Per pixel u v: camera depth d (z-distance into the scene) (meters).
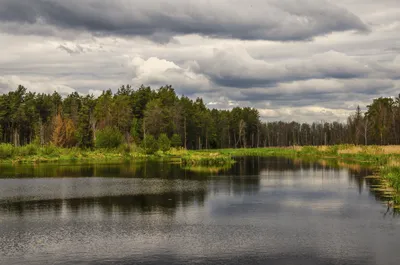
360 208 27.86
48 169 61.25
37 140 100.62
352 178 45.03
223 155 84.25
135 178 47.47
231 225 23.36
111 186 40.09
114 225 23.61
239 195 33.91
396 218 24.72
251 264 16.92
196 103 156.75
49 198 32.97
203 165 67.31
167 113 122.00
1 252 18.70
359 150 80.81
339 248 18.91
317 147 105.38
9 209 28.45
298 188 37.75
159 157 93.88
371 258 17.52
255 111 172.75
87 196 33.81
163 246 19.44
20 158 80.50
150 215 26.22
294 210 27.44
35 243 20.09
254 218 25.12
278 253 18.28
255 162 73.94
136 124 117.94
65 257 17.97
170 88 148.12
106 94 132.38
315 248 18.92
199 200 31.64
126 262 17.28
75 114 130.62
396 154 66.75
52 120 116.00
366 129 119.38
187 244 19.73
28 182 44.03
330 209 27.62
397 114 123.50
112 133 101.25
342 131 172.12
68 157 86.50
